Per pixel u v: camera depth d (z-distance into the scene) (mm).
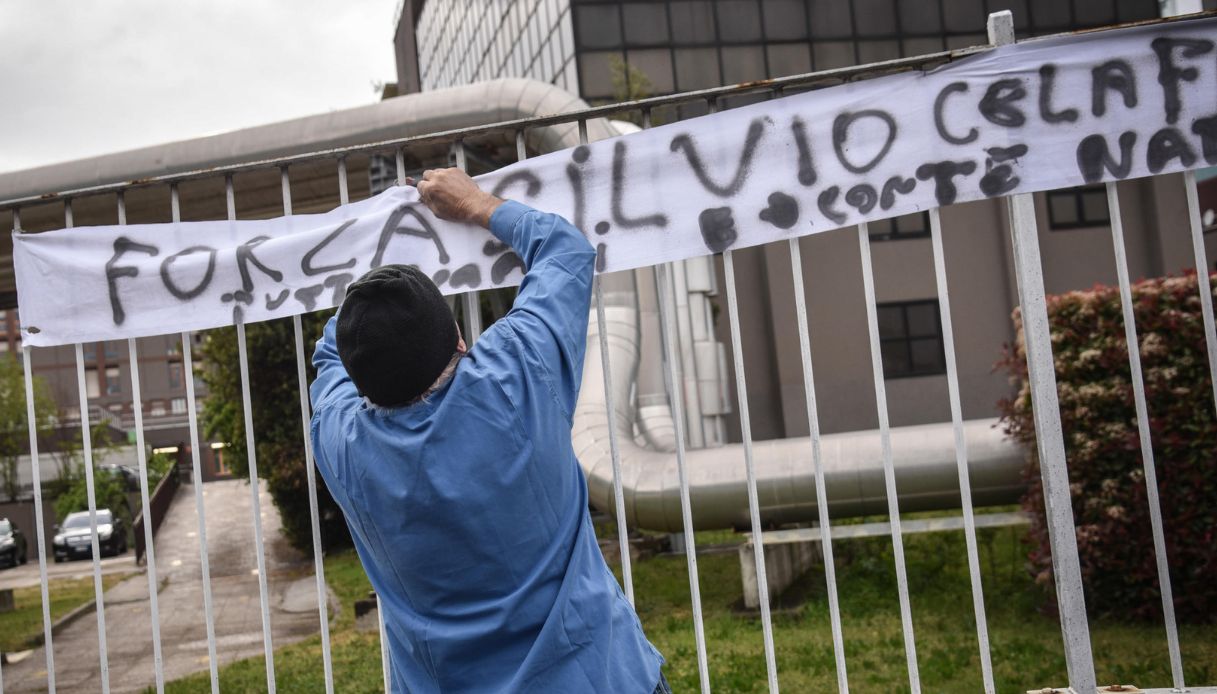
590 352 9414
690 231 3066
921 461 7637
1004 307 21172
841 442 7953
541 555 2109
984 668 2914
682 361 12102
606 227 3092
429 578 2074
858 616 7062
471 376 2100
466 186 2959
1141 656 5492
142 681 8000
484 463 2053
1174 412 6074
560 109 8391
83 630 11570
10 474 33438
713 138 3070
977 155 3008
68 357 53375
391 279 2105
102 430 35875
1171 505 6055
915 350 21062
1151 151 2996
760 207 3045
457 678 2082
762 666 5887
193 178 3277
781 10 21516
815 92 3045
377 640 8023
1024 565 7410
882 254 21109
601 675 2086
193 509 29031
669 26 20984
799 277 3027
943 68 3020
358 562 15352
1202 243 2988
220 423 18062
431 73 34906
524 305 2287
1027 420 6730
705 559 10141
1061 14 22078
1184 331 6086
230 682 7027
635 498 8289
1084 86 3004
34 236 3330
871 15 21812
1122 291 3018
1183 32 2994
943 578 7918
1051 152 3002
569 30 20719
